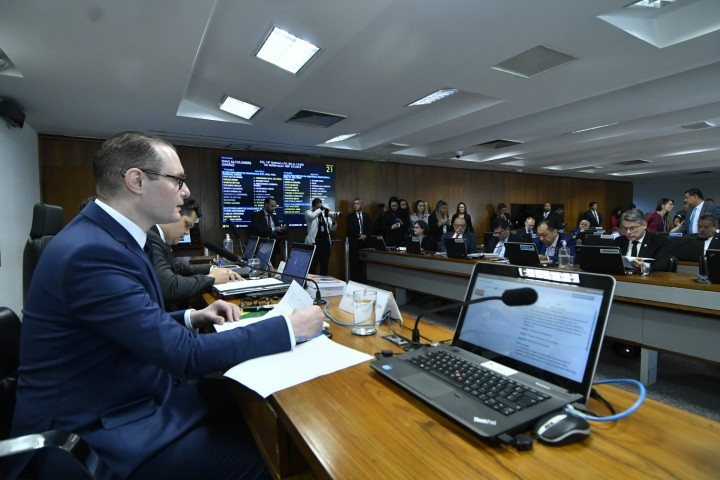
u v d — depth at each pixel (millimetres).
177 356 736
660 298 2223
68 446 647
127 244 846
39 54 2432
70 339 765
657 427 577
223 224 5582
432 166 7801
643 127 5043
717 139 5887
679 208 11125
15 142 3701
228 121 4301
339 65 2938
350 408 646
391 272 4852
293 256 1922
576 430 534
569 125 4758
